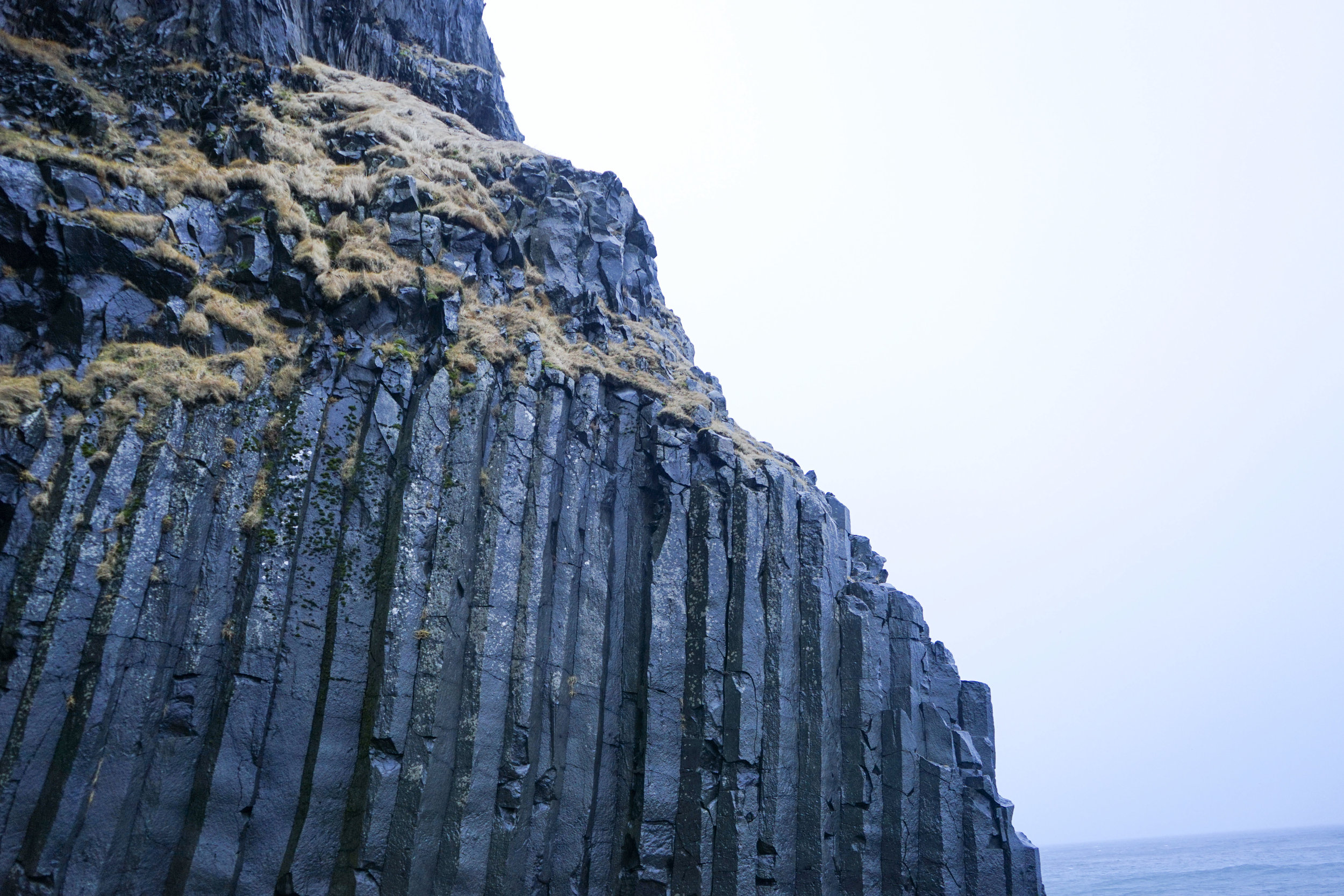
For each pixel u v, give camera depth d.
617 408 27.92
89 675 16.89
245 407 21.36
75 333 20.41
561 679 22.88
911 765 28.45
